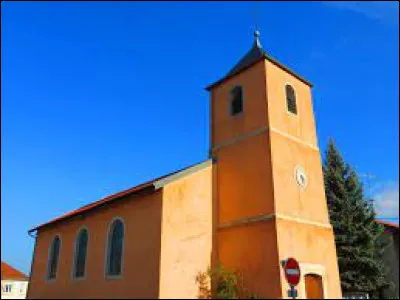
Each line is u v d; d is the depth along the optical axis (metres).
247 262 14.70
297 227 15.08
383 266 22.98
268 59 17.30
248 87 17.58
